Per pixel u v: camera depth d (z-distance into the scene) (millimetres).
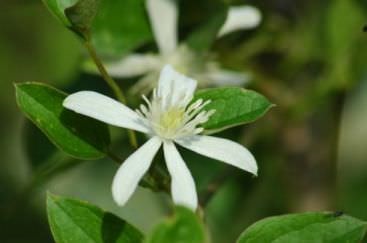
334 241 176
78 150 183
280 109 255
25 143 237
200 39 233
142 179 188
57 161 221
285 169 265
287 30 253
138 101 230
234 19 237
